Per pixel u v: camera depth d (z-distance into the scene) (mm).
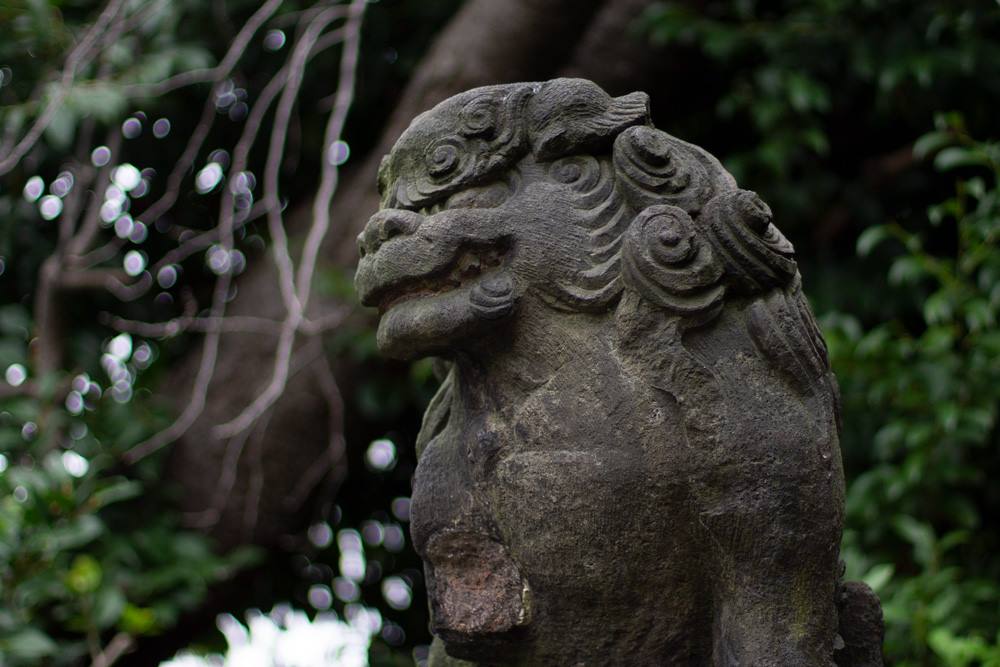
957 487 2904
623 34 3146
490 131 1447
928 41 3068
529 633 1384
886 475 2627
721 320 1374
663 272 1347
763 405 1335
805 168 3211
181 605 2971
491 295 1377
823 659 1319
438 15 3506
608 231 1402
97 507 2672
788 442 1323
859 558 2371
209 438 3176
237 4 3426
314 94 3564
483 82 3146
